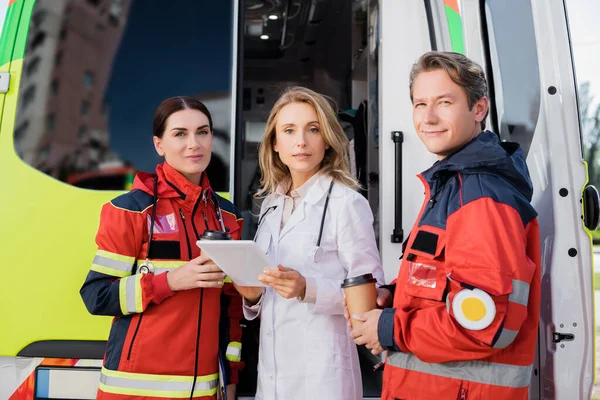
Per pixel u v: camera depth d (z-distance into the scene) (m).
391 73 2.30
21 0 2.11
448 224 1.32
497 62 2.22
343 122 3.36
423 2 2.31
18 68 2.07
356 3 3.41
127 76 2.12
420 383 1.36
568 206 2.06
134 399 1.67
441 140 1.41
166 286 1.66
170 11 2.18
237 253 1.42
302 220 1.75
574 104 2.10
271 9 3.99
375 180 2.65
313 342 1.68
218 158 2.13
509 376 1.29
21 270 1.98
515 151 1.41
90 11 2.13
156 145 1.84
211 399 1.77
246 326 2.49
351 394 1.68
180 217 1.79
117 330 1.71
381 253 2.26
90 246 1.99
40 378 1.96
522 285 1.24
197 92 2.15
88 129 2.07
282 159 1.81
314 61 4.56
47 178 2.02
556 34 2.11
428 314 1.30
